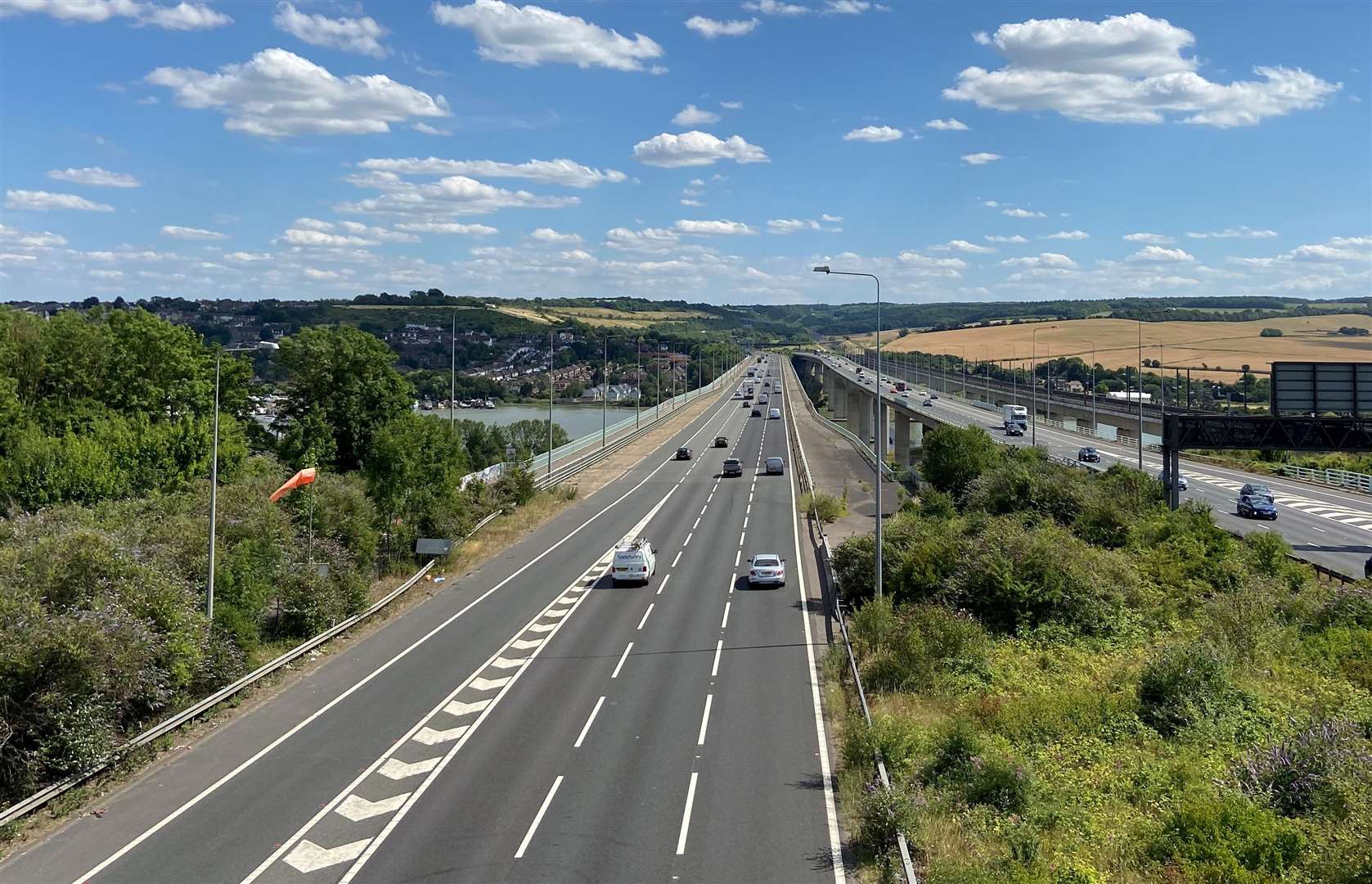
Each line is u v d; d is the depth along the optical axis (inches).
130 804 861.8
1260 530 2393.0
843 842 780.0
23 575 995.3
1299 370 2202.3
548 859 750.5
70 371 2395.4
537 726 1050.1
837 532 2226.9
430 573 1808.6
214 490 1171.9
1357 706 1085.8
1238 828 771.4
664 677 1226.6
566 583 1772.9
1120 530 1991.9
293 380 2773.1
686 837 787.4
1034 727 1052.5
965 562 1572.3
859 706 1095.0
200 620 1107.9
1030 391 5492.1
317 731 1037.2
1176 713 1079.6
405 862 745.6
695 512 2568.9
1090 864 741.3
